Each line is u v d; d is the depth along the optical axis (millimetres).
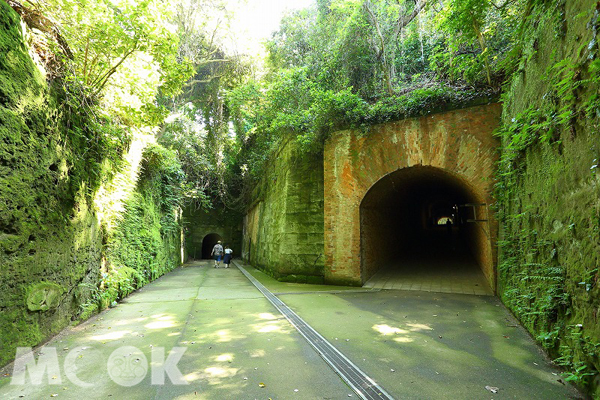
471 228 12312
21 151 3744
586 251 2982
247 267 19203
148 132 10008
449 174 9008
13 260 3611
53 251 4539
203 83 19781
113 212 7531
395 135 9344
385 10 10859
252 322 5637
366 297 8023
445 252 13969
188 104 18875
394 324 5512
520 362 3803
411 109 9047
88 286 5922
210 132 21156
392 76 11109
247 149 22234
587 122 2941
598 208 2752
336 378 3371
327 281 10086
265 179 17469
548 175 4043
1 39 3412
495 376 3416
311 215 10953
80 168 5547
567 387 3158
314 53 13047
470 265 11148
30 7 4152
